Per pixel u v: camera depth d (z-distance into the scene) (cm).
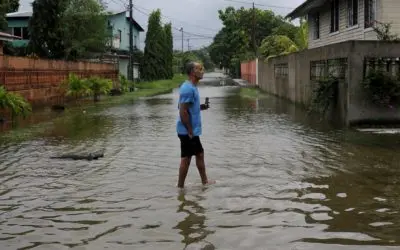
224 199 602
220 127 1323
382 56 1195
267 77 3027
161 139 1119
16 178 737
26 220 537
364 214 536
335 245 448
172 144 1039
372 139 1049
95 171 776
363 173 733
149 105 2227
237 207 568
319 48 1519
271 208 562
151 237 477
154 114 1762
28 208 581
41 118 1650
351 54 1197
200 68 661
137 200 605
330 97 1348
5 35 2388
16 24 3716
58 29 2950
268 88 2978
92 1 3434
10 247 460
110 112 1877
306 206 568
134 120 1560
